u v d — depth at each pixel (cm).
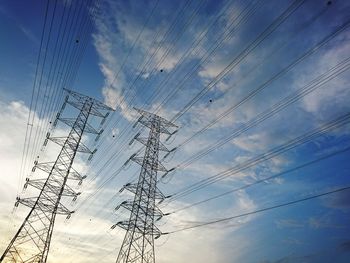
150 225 3450
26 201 3316
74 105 4062
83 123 4012
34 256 3106
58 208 3431
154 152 3909
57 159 3688
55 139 3788
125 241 3356
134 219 3462
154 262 3269
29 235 3169
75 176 3738
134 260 3259
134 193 3653
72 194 3584
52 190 3491
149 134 4044
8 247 3022
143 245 3356
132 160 3938
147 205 3559
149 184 3688
